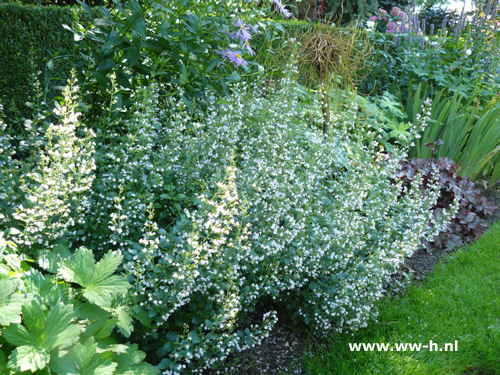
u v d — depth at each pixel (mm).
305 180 2990
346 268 2943
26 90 4055
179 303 2105
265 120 3357
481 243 4121
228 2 3531
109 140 2994
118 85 3123
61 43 4258
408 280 3477
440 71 6176
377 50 6383
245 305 2584
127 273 2113
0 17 3879
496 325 2947
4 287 1588
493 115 5270
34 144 2555
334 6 10891
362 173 3428
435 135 5402
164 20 3203
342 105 4465
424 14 12172
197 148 2922
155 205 2479
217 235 2275
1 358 1553
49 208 2016
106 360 1721
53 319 1603
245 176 2750
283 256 2582
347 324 2742
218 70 3645
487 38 6828
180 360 2244
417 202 3436
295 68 3789
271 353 2619
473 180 5383
